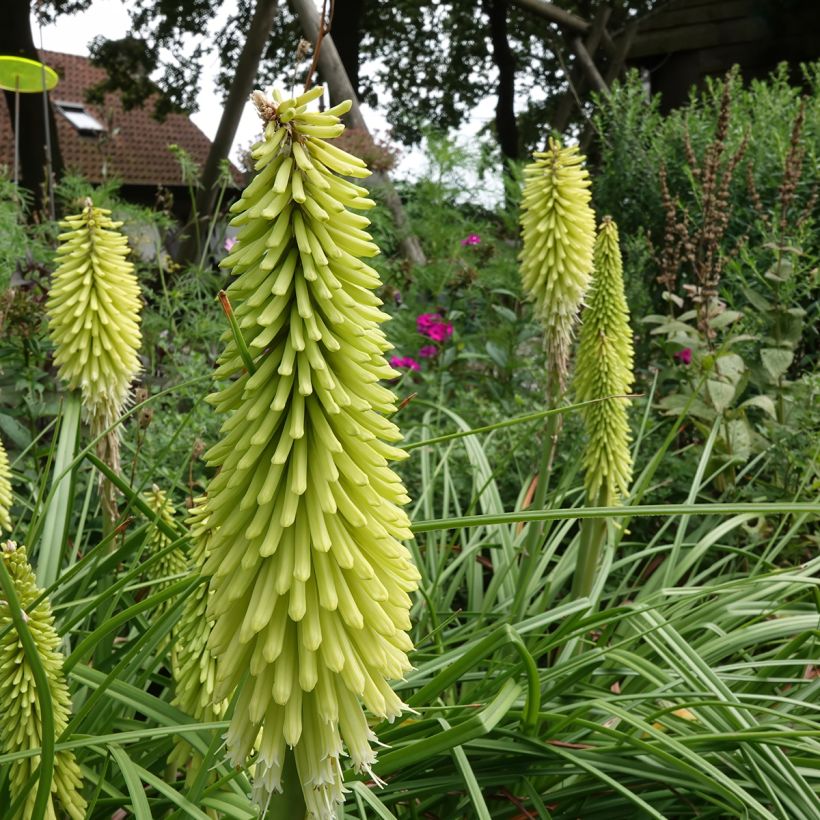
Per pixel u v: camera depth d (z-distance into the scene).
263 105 1.62
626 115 8.48
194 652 2.48
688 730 2.97
